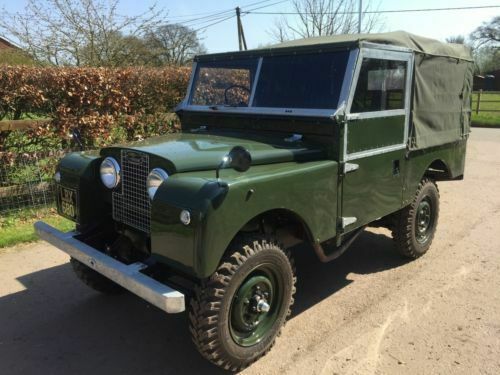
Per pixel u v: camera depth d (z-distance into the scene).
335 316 3.93
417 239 4.98
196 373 3.22
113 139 7.53
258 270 3.16
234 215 2.77
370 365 3.26
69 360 3.37
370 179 3.96
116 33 13.07
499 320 3.84
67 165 3.81
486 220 6.51
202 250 2.66
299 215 3.27
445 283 4.53
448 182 8.91
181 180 2.85
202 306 2.88
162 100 8.37
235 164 2.71
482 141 14.71
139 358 3.40
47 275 4.73
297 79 3.84
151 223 2.90
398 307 4.07
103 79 7.18
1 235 5.59
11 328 3.77
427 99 4.60
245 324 3.14
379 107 3.94
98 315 3.99
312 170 3.32
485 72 52.84
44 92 6.62
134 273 2.94
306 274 4.79
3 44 14.86
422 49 4.43
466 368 3.22
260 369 3.23
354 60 3.56
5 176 6.27
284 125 3.84
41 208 6.49
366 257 5.20
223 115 4.27
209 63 4.51
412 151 4.48
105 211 3.77
